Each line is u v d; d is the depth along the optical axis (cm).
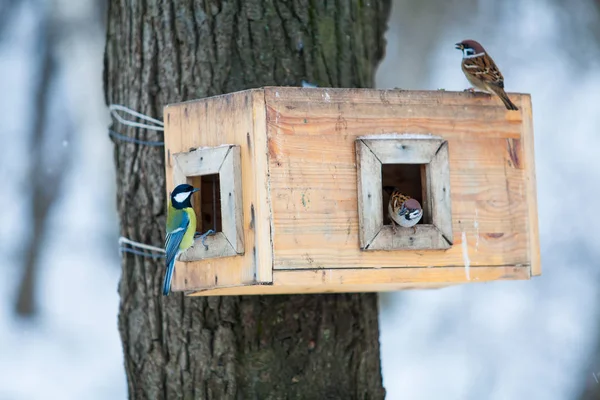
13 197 2430
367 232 965
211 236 967
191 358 1055
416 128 1012
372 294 1130
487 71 1076
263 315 1059
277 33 1095
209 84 1075
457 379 1969
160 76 1092
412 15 2548
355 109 985
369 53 1175
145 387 1072
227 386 1044
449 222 1005
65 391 1881
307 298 1075
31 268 2297
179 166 1011
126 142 1108
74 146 2506
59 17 2544
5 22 2538
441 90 1032
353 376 1088
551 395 1938
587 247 2219
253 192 937
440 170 1009
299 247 943
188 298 1062
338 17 1127
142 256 1086
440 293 2233
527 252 1048
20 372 1948
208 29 1083
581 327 2084
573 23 2478
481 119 1044
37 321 2153
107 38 1155
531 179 1059
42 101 2519
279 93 952
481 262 1023
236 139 960
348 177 973
